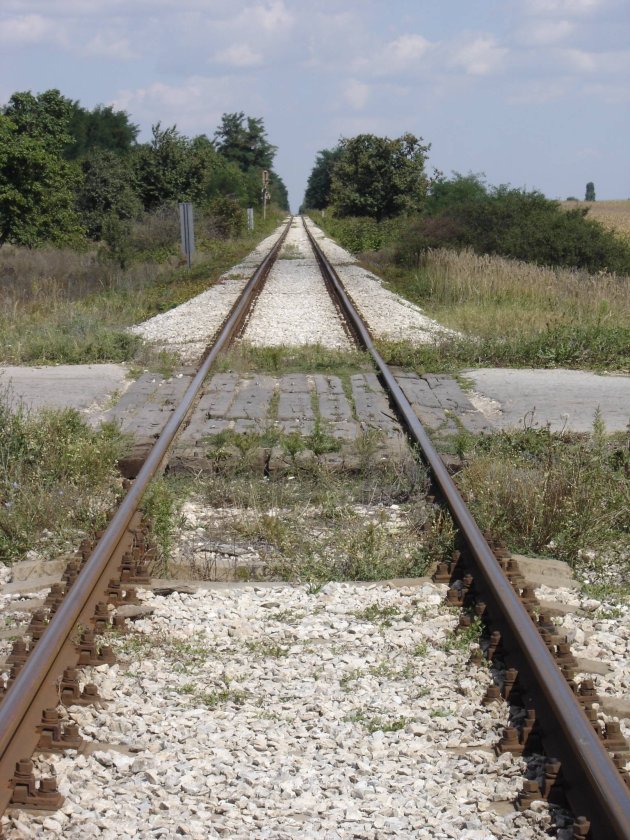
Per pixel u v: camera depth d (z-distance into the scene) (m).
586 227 44.69
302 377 19.34
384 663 7.77
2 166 50.16
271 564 10.16
